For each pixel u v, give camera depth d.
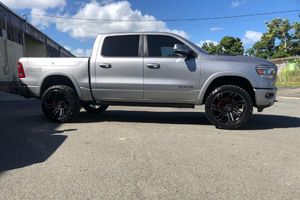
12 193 2.13
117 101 4.95
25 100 10.71
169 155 3.09
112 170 2.62
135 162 2.84
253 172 2.60
